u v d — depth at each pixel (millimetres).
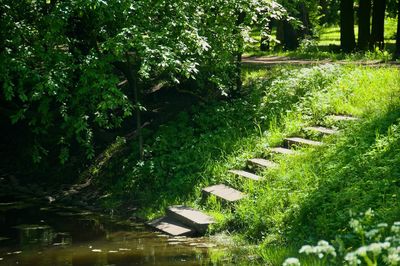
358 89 15734
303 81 17078
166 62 14391
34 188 17328
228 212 12273
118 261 9930
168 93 19344
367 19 28719
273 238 10383
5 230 12602
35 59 15188
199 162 15109
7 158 19484
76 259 10156
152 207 13984
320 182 11297
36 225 13094
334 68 17547
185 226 12141
